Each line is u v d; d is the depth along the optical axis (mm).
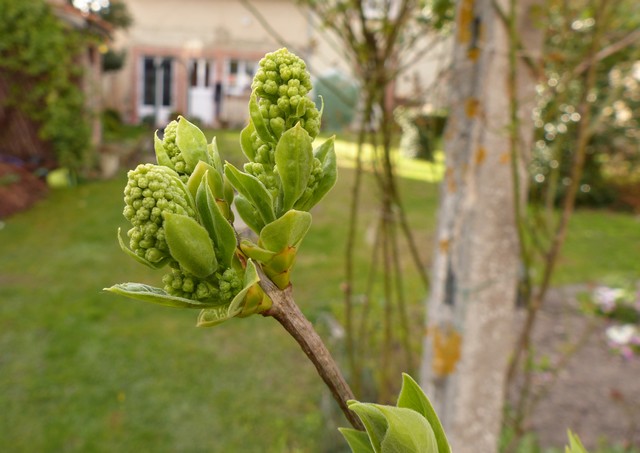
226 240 606
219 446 4352
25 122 12414
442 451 565
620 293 7031
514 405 4848
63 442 4312
